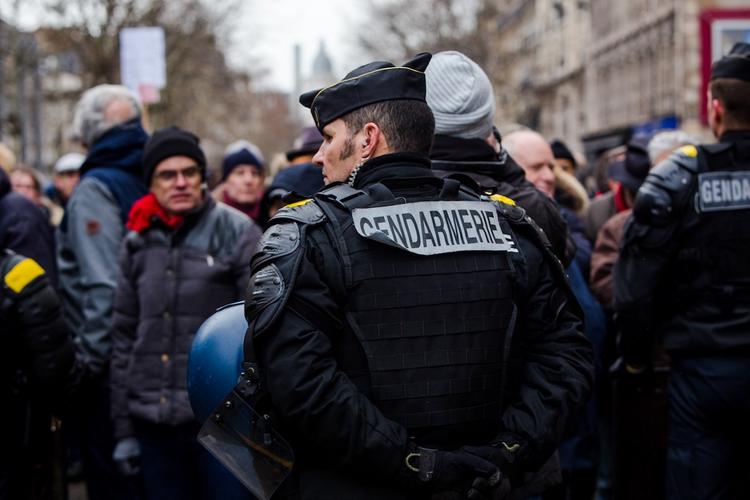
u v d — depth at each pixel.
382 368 2.18
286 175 5.09
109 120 4.50
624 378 4.03
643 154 5.36
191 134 3.97
